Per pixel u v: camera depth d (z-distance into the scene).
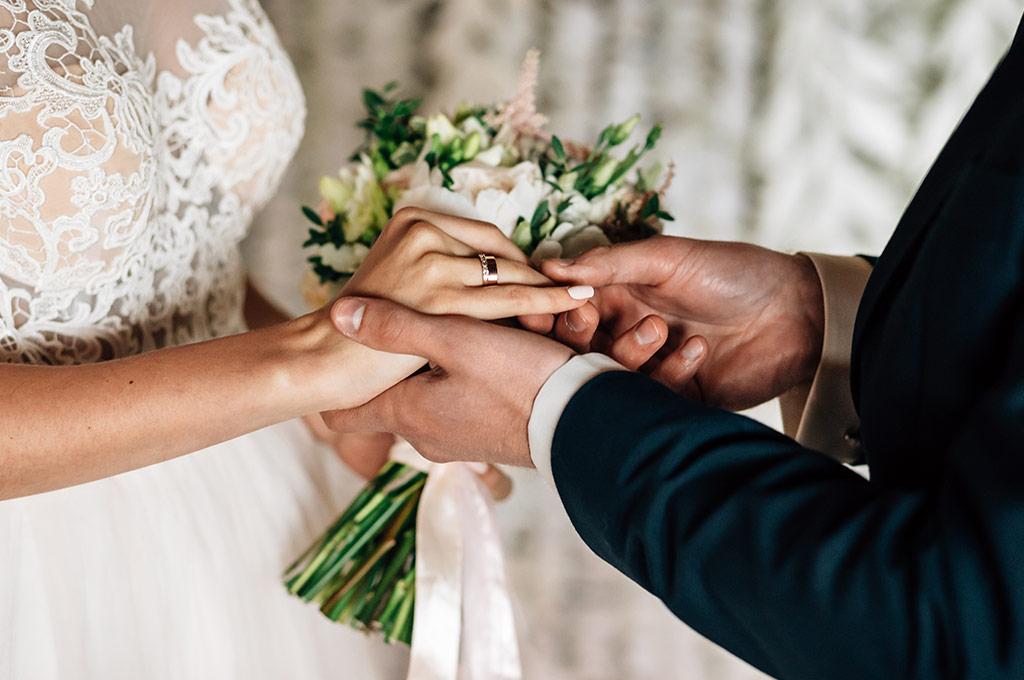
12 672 0.97
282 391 0.94
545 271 1.03
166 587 1.08
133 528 1.06
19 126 0.88
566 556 2.28
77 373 0.89
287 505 1.27
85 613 1.01
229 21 1.16
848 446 1.15
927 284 0.70
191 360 0.93
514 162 1.17
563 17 2.57
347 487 1.47
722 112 2.54
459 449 0.93
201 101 1.13
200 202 1.15
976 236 0.66
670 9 2.57
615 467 0.73
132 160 0.96
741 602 0.66
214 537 1.13
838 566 0.62
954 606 0.57
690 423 0.72
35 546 0.99
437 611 1.18
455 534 1.21
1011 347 0.61
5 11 0.87
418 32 2.55
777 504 0.66
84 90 0.91
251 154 1.21
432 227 0.95
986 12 2.44
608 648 2.19
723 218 2.51
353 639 1.29
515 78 2.54
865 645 0.60
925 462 0.71
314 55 2.54
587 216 1.13
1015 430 0.58
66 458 0.87
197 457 1.15
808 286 1.13
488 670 1.26
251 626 1.16
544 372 0.83
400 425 0.97
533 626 2.21
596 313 0.99
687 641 2.21
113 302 1.02
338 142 2.51
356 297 0.92
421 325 0.87
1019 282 0.64
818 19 2.52
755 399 1.19
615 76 2.55
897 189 2.52
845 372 1.10
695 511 0.68
